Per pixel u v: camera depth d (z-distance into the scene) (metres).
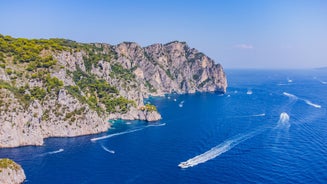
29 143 171.00
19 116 172.62
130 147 172.25
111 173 135.62
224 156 156.75
